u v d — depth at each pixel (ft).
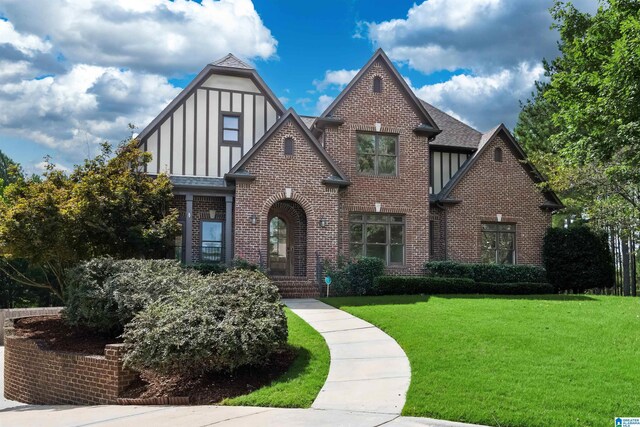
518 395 24.40
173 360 29.76
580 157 63.72
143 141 70.44
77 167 61.05
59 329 45.11
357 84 76.23
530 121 117.50
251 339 30.12
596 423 21.09
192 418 24.52
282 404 26.07
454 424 21.91
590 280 78.13
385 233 75.92
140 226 56.39
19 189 55.52
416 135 77.82
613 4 58.18
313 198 69.26
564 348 32.37
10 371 43.24
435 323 40.37
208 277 37.22
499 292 71.72
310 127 81.25
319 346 36.37
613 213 80.43
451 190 79.41
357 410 24.31
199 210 71.31
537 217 83.20
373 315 45.57
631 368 28.09
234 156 73.36
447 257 78.43
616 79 50.08
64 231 52.54
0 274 129.90
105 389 32.48
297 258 73.41
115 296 37.78
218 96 73.92
